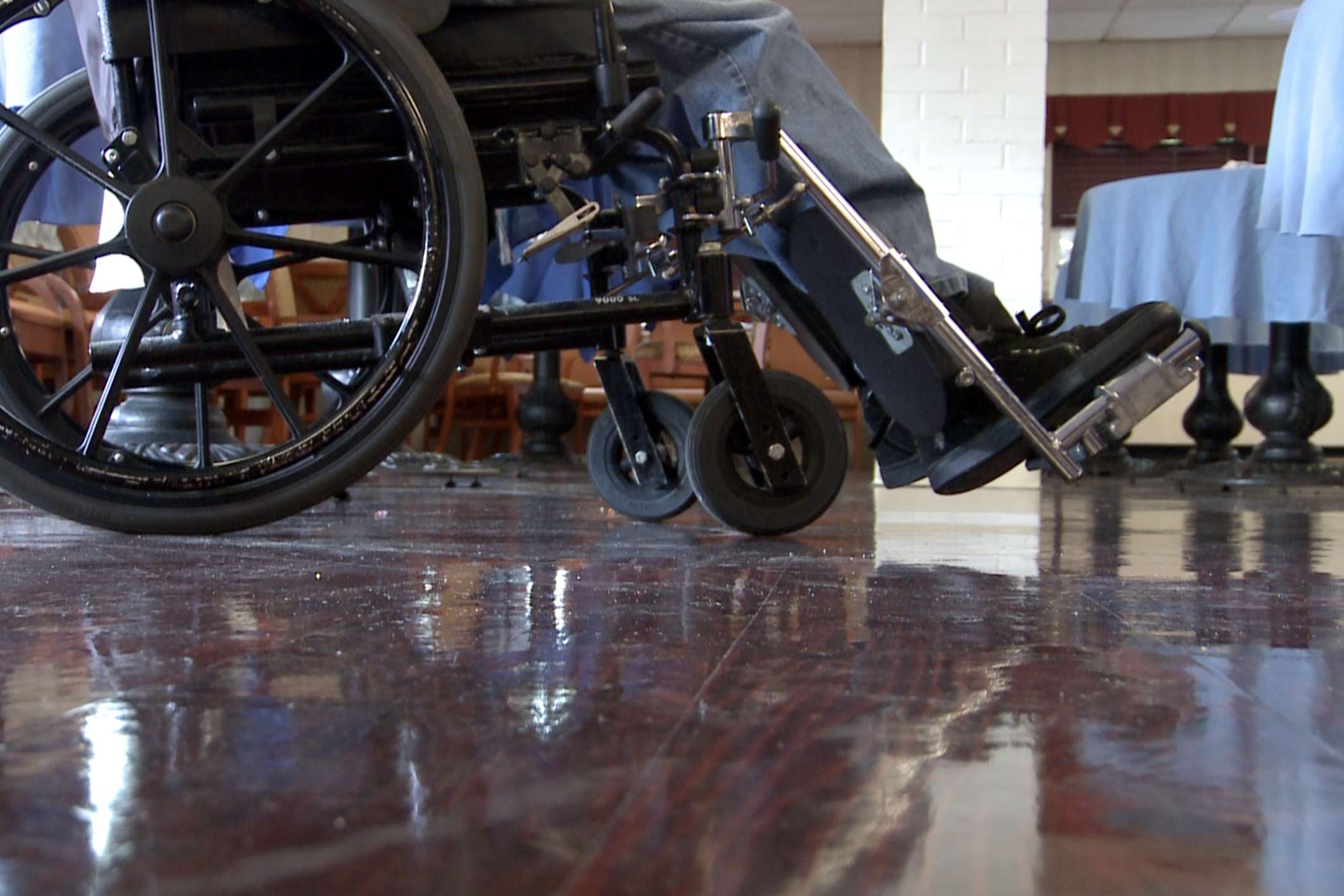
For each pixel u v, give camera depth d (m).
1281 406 3.60
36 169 1.21
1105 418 1.23
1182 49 8.04
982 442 1.28
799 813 0.33
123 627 0.66
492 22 1.12
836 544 1.27
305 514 1.71
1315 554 1.24
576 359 5.65
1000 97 3.54
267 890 0.27
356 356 1.19
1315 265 3.04
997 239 3.55
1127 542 1.38
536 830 0.31
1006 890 0.28
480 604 0.77
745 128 1.19
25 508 1.67
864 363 1.29
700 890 0.27
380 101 1.11
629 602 0.78
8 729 0.43
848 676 0.54
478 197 1.05
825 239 1.25
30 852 0.29
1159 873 0.29
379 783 0.36
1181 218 3.22
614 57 1.13
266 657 0.57
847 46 7.86
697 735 0.42
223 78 1.08
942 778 0.37
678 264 1.27
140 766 0.37
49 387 2.93
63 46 1.39
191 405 1.93
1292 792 0.36
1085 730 0.44
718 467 1.29
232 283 1.10
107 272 1.61
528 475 3.55
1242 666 0.58
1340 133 2.31
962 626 0.70
